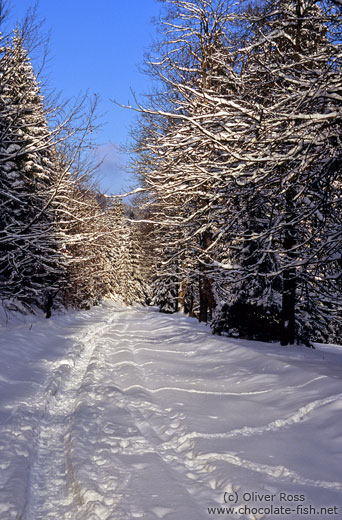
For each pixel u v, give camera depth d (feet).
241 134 22.79
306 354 37.78
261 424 20.21
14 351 39.17
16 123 42.68
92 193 73.56
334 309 46.85
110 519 11.68
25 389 27.48
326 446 16.76
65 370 35.60
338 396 21.72
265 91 29.37
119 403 24.53
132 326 82.43
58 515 12.78
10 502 12.51
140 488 13.73
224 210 28.43
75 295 108.99
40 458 17.44
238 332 51.83
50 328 65.16
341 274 24.34
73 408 25.46
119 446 17.87
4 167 53.36
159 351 45.98
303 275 34.96
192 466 16.06
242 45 31.53
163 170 26.30
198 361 39.73
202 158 26.14
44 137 39.55
